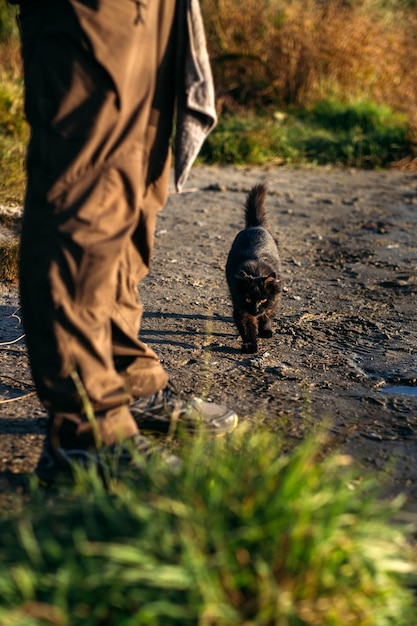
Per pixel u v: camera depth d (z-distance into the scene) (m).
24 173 7.68
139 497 2.21
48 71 2.52
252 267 5.28
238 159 11.09
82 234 2.51
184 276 5.98
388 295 5.73
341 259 6.72
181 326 4.91
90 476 2.40
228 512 2.04
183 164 2.78
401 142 12.12
